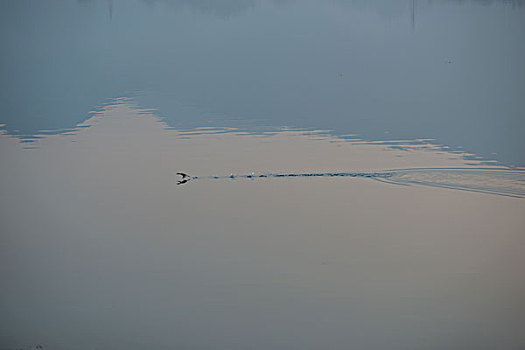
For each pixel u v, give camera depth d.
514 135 31.38
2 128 36.31
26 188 26.30
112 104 41.44
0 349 15.12
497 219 22.08
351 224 22.02
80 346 15.37
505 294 17.30
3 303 17.31
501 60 47.94
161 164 29.16
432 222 21.94
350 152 30.08
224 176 27.34
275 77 47.28
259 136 33.44
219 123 36.25
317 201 24.23
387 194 24.69
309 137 32.94
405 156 29.17
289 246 20.42
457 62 48.66
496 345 15.07
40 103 41.81
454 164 27.81
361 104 39.22
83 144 32.81
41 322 16.36
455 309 16.67
